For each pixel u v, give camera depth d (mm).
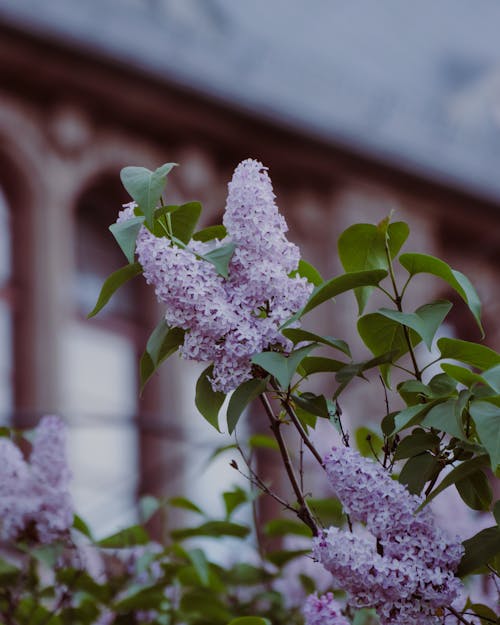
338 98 14133
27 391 11477
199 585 3242
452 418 1929
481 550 1990
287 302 2043
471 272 14977
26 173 11961
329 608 2104
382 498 1949
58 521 2963
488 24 16391
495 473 2006
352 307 12656
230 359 2020
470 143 15055
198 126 13125
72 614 3154
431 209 14734
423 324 2000
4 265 11797
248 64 13484
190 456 10273
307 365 2148
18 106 12078
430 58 15531
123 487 10766
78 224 12430
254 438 3299
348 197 14008
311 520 2127
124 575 3240
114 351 12102
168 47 12828
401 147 14234
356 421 10844
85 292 12227
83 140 12305
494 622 2184
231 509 3383
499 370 1929
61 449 2961
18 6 11891
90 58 12312
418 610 1936
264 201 2041
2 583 3131
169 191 12938
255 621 2262
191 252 2045
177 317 2014
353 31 15062
